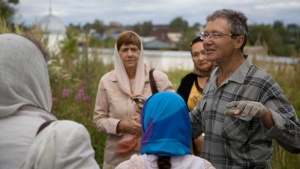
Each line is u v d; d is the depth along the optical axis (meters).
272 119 2.83
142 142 2.48
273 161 4.86
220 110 3.13
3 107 2.00
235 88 3.11
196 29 24.80
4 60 2.02
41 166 1.91
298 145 3.01
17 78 2.04
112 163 4.33
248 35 3.21
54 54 8.46
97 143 5.96
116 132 4.23
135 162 2.41
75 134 1.99
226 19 3.13
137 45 4.43
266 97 3.03
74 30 10.58
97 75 8.07
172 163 2.40
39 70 2.13
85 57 8.10
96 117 4.45
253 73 3.10
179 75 12.55
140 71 4.44
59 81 7.27
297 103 5.23
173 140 2.39
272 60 7.84
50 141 1.94
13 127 1.99
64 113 6.32
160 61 13.73
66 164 1.93
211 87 3.29
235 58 3.18
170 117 2.41
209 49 3.17
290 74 7.27
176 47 32.12
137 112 4.10
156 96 2.49
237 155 3.06
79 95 6.40
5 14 11.73
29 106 2.08
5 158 1.94
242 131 3.02
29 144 1.96
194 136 3.51
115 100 4.36
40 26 8.34
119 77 4.41
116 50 4.46
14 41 2.08
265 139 3.05
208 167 2.45
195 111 3.42
